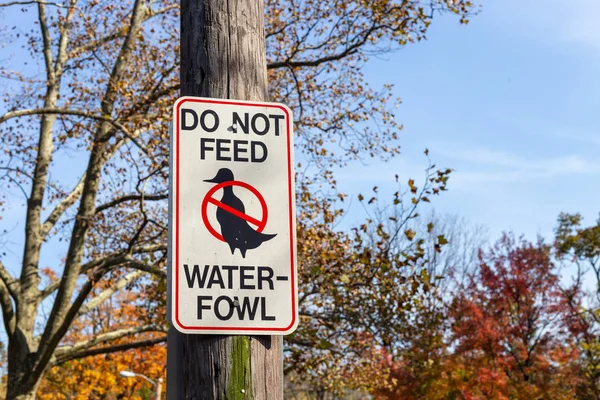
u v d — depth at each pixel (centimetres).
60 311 1579
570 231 2948
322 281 1415
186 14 320
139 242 1566
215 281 281
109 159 1636
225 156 297
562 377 1972
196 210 287
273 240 290
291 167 302
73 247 1609
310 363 1702
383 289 1333
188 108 300
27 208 1792
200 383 271
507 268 2038
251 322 279
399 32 1576
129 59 1634
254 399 271
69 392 2945
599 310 2147
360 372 1744
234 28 315
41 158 1828
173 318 273
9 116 1372
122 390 3028
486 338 1916
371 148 1758
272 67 1673
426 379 1914
